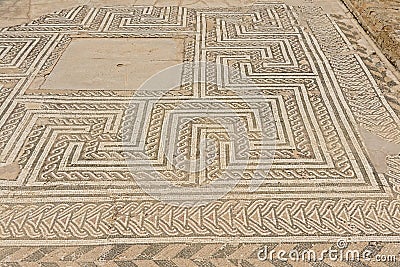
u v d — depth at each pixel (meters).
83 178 2.85
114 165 2.96
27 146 3.13
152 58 4.37
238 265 2.30
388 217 2.57
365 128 3.33
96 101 3.64
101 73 4.09
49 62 4.30
